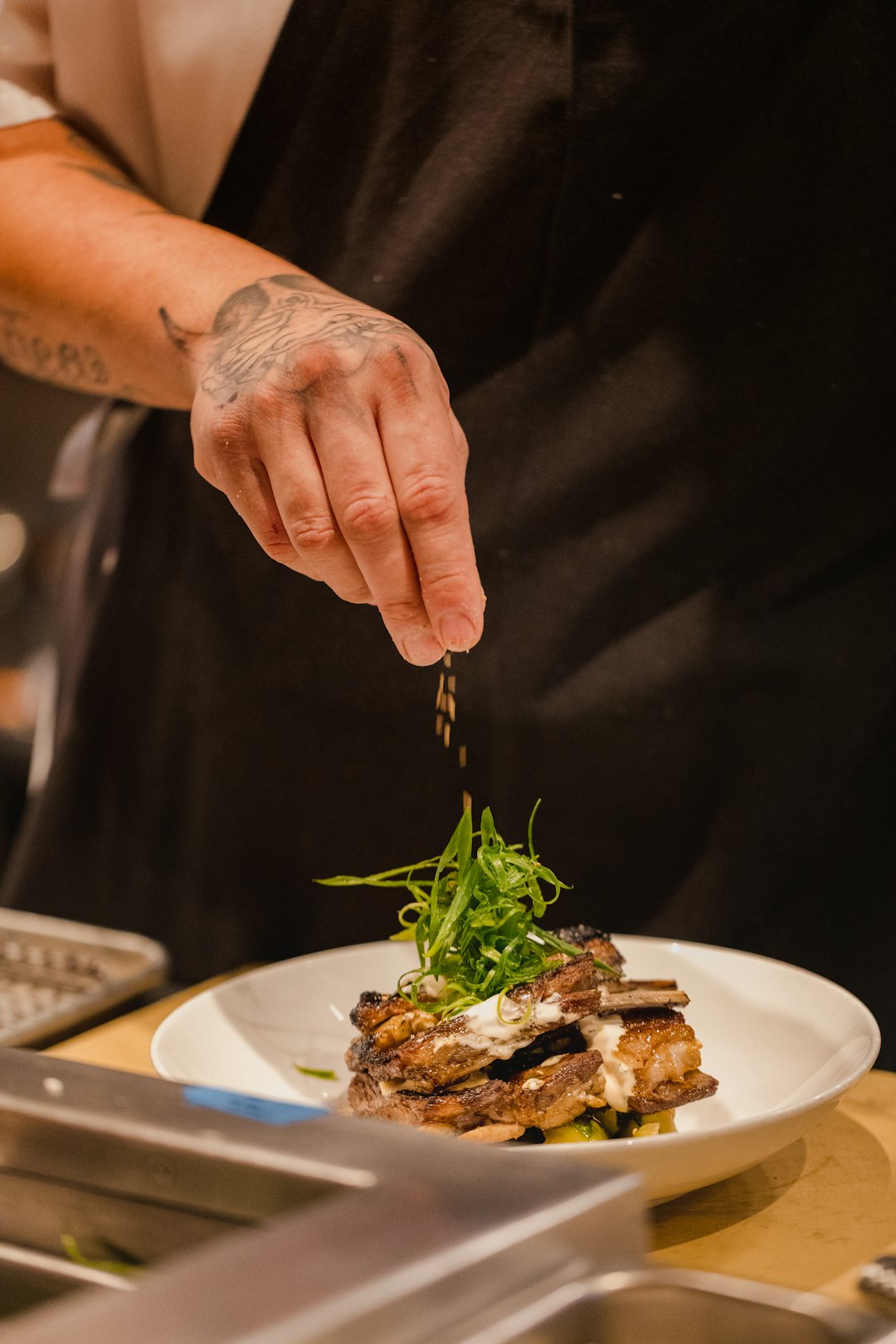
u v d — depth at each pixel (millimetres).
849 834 1675
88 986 1519
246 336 1128
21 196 1463
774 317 1551
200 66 1514
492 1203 553
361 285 1593
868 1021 1058
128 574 1780
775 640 1612
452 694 1208
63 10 1511
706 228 1527
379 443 964
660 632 1603
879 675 1643
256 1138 632
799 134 1498
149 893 1847
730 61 1469
